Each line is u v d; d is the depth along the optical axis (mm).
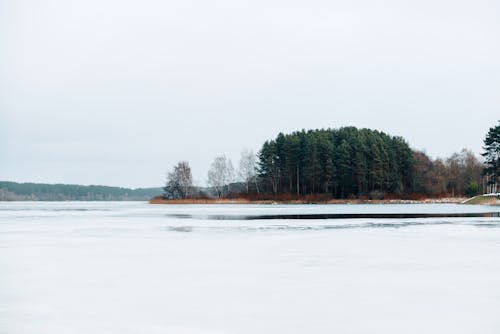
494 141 117500
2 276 18438
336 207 89562
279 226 40281
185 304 14211
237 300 14633
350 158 123500
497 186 126250
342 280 17391
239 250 25188
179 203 130500
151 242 29094
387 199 121438
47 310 13688
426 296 14992
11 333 11727
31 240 30688
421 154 158750
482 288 16062
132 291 15875
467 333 11492
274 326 12094
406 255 23203
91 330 11891
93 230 38031
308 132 150375
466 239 29766
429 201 118188
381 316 12891
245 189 144375
